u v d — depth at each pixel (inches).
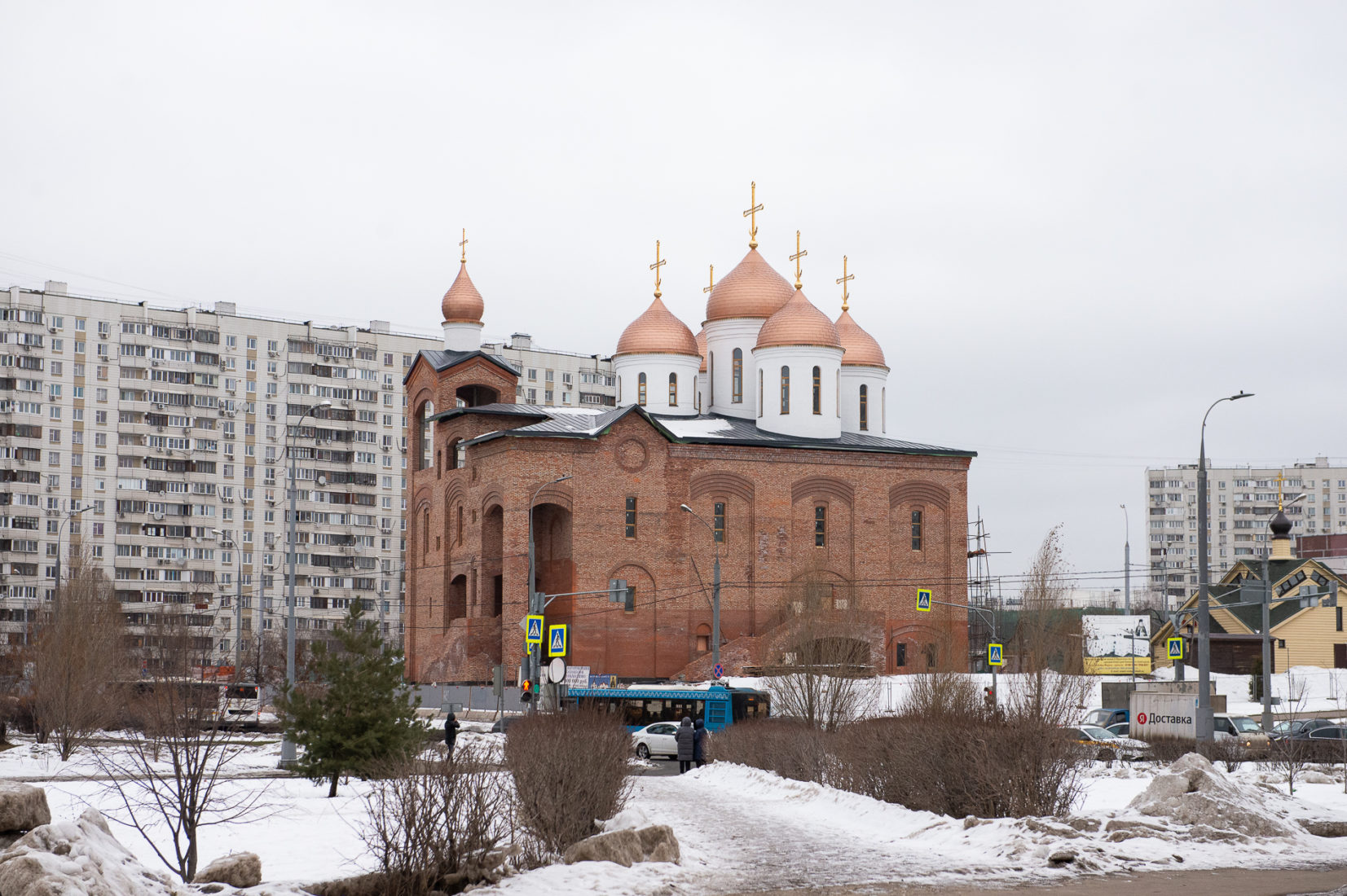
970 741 1038.4
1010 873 783.7
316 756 1220.5
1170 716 1932.8
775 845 915.4
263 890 663.1
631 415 3093.0
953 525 3385.8
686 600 3110.2
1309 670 3029.0
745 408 3518.7
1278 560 3405.5
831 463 3294.8
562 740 916.6
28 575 4441.4
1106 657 3334.2
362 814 1096.2
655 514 3100.4
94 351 4594.0
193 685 1059.3
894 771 1103.6
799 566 3223.4
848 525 3297.2
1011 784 1006.4
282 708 1245.7
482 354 3302.2
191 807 734.5
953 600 3351.4
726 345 3550.7
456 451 3287.4
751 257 3597.4
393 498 4992.6
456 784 765.9
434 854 738.2
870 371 3649.1
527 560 2952.8
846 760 1252.5
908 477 3366.1
